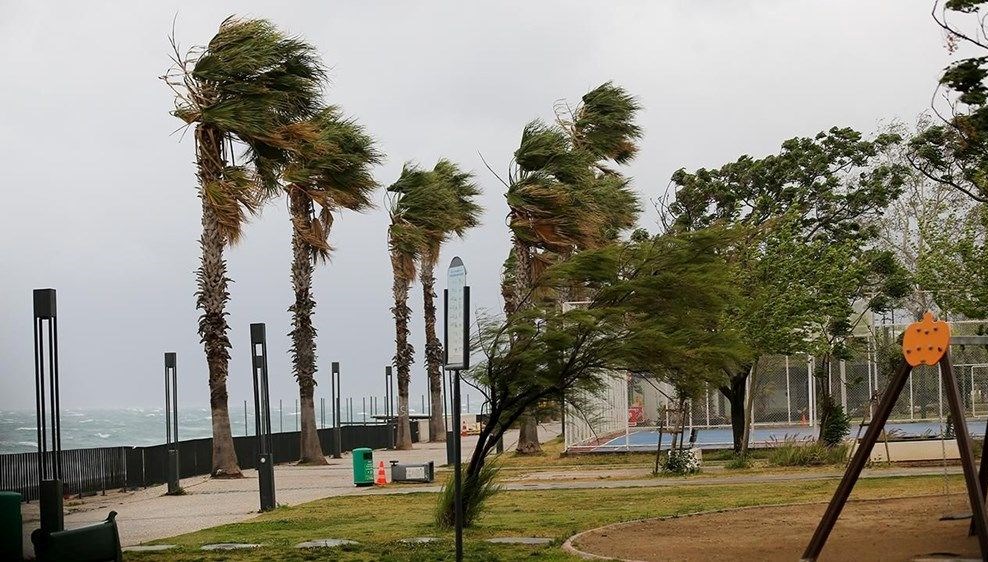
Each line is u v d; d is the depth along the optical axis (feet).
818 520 56.29
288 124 119.14
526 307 65.51
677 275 62.80
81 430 470.80
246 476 122.42
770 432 147.54
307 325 145.38
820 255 117.91
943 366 36.83
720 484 85.66
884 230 191.72
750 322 106.93
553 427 268.41
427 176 157.79
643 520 59.41
